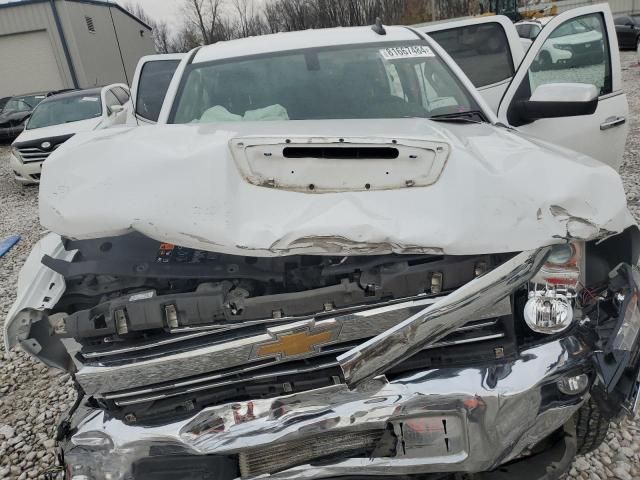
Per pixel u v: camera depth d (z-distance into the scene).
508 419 1.89
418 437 1.88
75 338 1.94
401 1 30.81
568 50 4.02
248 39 3.62
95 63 25.73
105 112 10.62
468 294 1.82
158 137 2.30
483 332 1.99
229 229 1.86
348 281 1.95
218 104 3.10
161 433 1.89
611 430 2.73
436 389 1.86
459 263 1.93
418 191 1.93
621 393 1.96
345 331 1.91
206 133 2.30
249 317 1.94
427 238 1.82
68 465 1.95
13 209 9.14
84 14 25.09
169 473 1.93
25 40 23.58
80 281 2.10
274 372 1.96
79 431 1.97
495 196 1.90
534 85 4.02
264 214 1.91
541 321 1.95
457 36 4.87
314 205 1.91
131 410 1.98
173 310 1.91
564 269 1.96
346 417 1.84
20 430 3.26
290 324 1.91
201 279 2.04
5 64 23.80
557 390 1.91
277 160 1.99
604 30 4.14
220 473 1.93
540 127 3.63
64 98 11.14
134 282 2.05
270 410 1.86
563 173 2.02
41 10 23.17
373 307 1.92
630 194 6.03
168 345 1.95
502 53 4.75
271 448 1.86
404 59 3.20
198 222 1.87
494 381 1.88
